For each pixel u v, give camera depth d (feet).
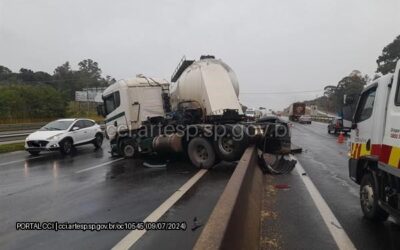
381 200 19.27
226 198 13.84
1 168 43.24
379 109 19.83
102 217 22.08
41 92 225.97
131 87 49.90
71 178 35.86
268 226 19.70
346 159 47.96
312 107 326.03
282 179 33.24
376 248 16.70
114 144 52.85
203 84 42.96
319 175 35.40
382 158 18.60
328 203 24.53
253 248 15.24
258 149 37.91
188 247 16.94
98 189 30.35
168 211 22.95
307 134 108.37
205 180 33.14
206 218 21.34
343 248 16.69
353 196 26.58
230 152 38.06
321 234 18.47
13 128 128.36
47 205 25.29
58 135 56.34
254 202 21.06
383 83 19.92
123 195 27.89
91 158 51.90
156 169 40.27
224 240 10.37
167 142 43.55
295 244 17.11
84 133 62.54
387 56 220.43
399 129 16.76
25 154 58.39
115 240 18.13
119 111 50.96
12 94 204.74
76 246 17.51
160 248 16.93
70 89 363.97
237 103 43.04
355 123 23.59
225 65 46.14
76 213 23.11
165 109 51.11
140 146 48.37
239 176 18.13
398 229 19.24
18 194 28.94
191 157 40.86
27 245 17.80
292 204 24.26
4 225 20.92
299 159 47.88
